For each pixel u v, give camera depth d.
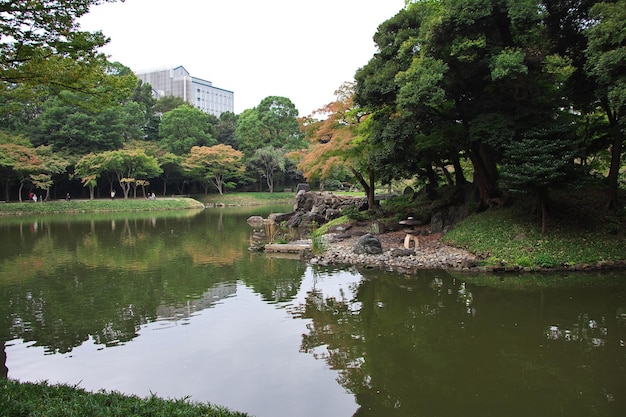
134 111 53.69
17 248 19.05
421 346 7.55
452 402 5.71
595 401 5.66
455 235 15.89
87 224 29.78
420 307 9.78
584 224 13.98
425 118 15.90
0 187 44.25
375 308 9.80
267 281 12.63
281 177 62.22
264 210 44.38
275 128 62.56
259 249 18.36
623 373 6.40
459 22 12.72
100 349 7.66
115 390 6.02
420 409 5.55
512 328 8.30
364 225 21.23
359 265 14.53
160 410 4.61
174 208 45.97
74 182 49.94
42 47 7.19
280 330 8.52
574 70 14.86
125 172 47.88
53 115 45.19
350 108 21.61
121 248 19.08
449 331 8.24
